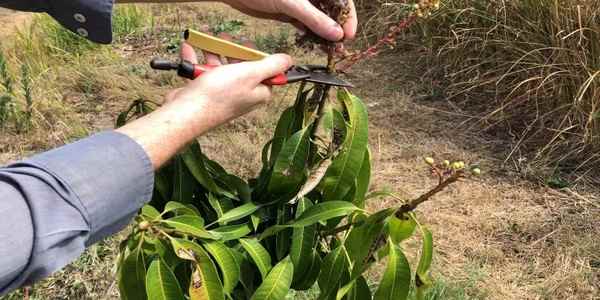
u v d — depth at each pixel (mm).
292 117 1157
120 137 749
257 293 1044
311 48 1187
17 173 672
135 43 4957
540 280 2457
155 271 930
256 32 5000
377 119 3660
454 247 2631
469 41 3846
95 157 711
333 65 1067
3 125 3559
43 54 4375
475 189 2998
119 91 3965
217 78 835
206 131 835
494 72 3736
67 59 4449
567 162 3160
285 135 1166
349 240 1070
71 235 669
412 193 2963
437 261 2535
